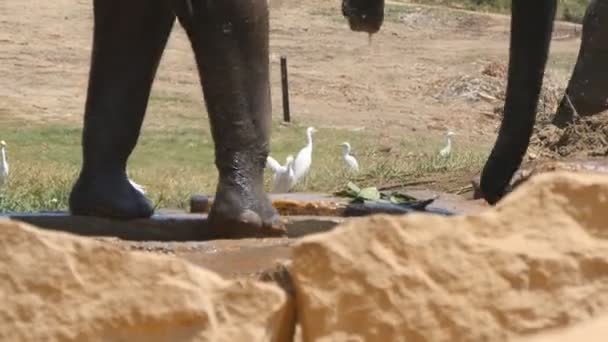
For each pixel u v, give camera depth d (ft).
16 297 22.48
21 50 213.46
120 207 44.60
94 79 44.96
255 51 41.50
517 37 51.96
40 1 245.45
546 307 21.90
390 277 22.13
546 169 64.64
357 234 22.33
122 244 38.88
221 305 22.31
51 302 22.44
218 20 41.11
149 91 45.27
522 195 22.30
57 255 22.50
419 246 22.20
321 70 223.30
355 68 225.76
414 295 22.11
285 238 41.63
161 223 44.83
